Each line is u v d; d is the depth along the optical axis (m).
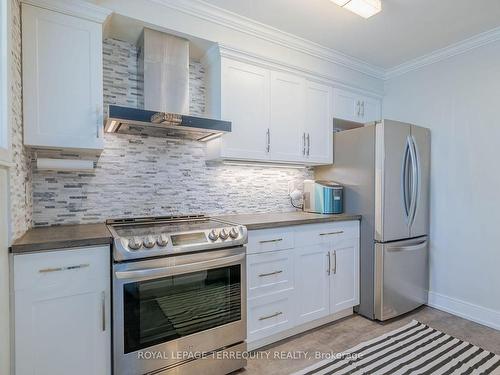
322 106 2.77
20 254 1.26
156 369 1.56
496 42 2.41
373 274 2.50
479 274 2.52
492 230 2.44
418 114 2.97
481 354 1.99
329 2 2.03
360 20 2.25
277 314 2.10
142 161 2.16
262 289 2.02
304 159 2.64
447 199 2.73
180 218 2.19
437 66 2.82
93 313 1.42
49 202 1.85
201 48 2.23
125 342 1.46
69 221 1.91
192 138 2.36
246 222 2.05
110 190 2.04
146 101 1.96
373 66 3.11
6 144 1.19
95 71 1.67
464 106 2.62
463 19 2.23
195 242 1.64
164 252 1.53
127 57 2.08
